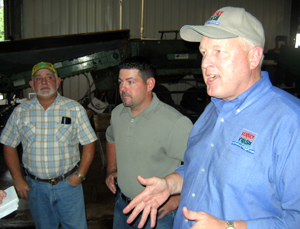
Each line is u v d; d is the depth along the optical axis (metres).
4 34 6.85
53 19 7.01
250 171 0.80
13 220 2.44
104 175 3.48
